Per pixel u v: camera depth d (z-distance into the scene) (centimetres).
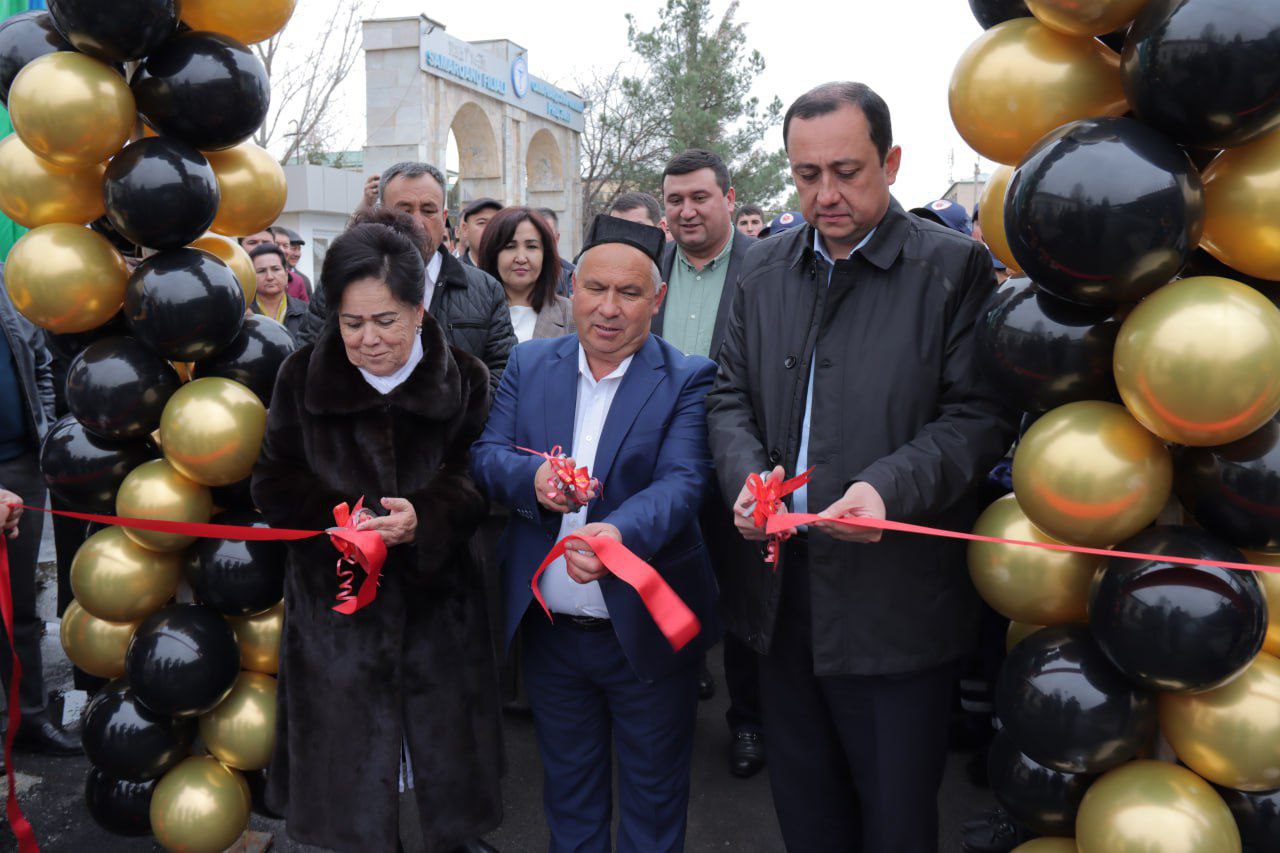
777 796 222
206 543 231
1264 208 139
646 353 219
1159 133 139
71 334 242
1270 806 151
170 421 219
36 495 333
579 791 227
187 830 230
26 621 330
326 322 221
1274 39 124
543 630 222
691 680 223
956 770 331
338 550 210
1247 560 157
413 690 222
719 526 245
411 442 220
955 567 198
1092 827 153
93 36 198
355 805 217
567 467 193
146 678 220
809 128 183
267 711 238
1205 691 149
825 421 194
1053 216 137
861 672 192
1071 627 164
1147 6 137
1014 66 158
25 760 330
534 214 398
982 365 167
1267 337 132
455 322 338
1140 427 151
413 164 340
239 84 214
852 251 195
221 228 246
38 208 220
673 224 348
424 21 1603
